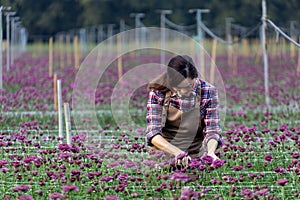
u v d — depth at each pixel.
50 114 15.95
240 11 52.81
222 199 8.25
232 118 15.55
